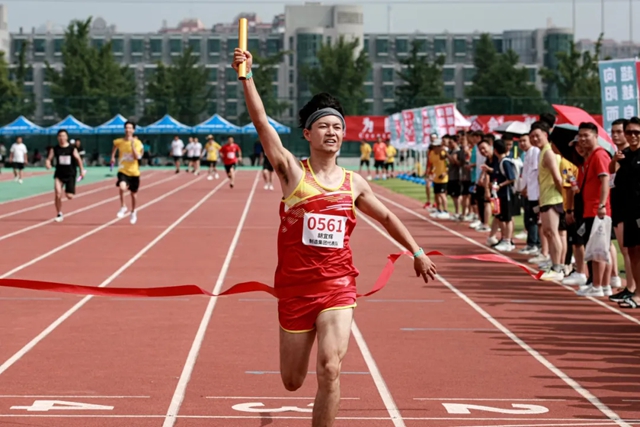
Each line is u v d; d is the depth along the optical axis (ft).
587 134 42.63
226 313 39.32
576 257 47.85
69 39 286.05
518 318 38.68
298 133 267.59
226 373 28.94
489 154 69.46
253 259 57.93
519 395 26.55
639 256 40.65
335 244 20.67
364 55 298.56
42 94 385.50
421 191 140.05
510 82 294.66
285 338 20.90
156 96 287.69
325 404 20.08
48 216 89.20
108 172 205.36
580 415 24.50
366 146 179.11
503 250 63.52
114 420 23.79
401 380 28.30
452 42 401.49
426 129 131.13
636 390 27.14
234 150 142.61
